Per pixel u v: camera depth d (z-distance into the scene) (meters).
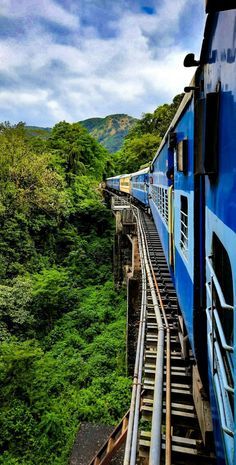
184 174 3.97
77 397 9.96
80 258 21.05
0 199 17.58
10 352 10.48
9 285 15.47
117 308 15.59
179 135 4.56
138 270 10.52
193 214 3.19
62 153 28.09
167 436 3.20
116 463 7.05
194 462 3.13
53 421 8.74
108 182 38.00
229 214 1.71
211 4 1.38
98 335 13.70
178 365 4.94
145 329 5.36
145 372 4.86
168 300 7.08
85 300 16.86
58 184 22.97
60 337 13.86
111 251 22.81
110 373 11.05
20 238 18.00
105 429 8.74
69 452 8.16
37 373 10.23
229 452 1.84
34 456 8.14
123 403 9.54
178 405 3.96
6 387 9.34
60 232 22.14
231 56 1.56
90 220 25.78
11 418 8.73
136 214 16.11
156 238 12.73
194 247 3.18
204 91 2.61
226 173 1.78
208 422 3.09
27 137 24.97
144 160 35.84
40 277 16.55
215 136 2.07
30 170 19.39
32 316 13.57
